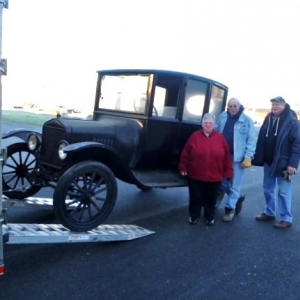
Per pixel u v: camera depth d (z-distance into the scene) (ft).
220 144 13.15
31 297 8.18
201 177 13.12
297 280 9.73
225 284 9.30
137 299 8.34
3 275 9.12
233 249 11.66
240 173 14.37
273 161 13.92
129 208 15.69
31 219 13.19
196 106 14.93
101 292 8.57
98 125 12.80
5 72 7.46
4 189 13.53
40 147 12.80
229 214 14.53
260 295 8.83
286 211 14.06
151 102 13.44
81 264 10.00
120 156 11.63
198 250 11.44
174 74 13.71
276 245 12.20
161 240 12.12
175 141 14.57
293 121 13.43
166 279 9.39
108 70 14.89
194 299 8.48
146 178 13.38
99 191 11.41
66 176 10.48
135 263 10.26
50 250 10.83
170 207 16.17
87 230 10.96
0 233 7.90
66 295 8.35
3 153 7.75
